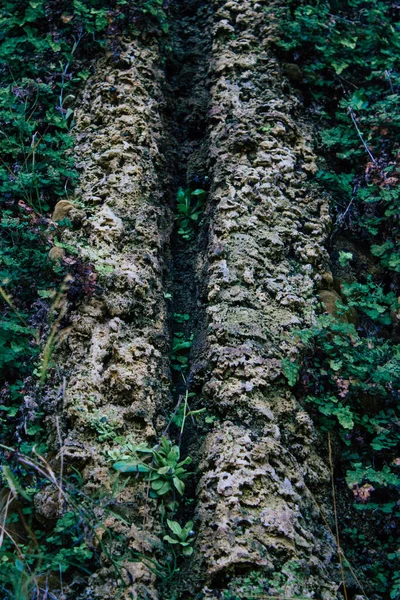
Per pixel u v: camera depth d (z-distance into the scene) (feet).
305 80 13.85
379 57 14.78
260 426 8.95
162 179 12.32
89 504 8.08
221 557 7.72
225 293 10.27
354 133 13.20
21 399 9.43
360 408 9.80
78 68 13.58
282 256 10.93
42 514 8.18
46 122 12.73
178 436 9.31
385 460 9.51
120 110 12.43
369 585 8.36
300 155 12.57
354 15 15.93
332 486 9.14
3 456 8.83
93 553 7.79
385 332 11.06
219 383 9.36
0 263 10.56
